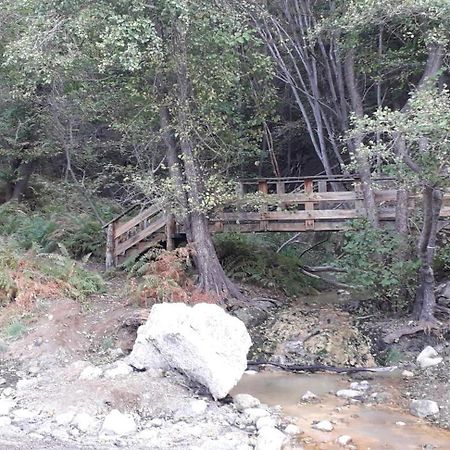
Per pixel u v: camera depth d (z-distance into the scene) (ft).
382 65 34.22
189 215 30.25
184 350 19.03
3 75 39.50
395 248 26.61
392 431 16.71
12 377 20.72
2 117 44.75
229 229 33.01
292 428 16.55
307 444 15.64
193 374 19.13
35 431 15.79
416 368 22.50
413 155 23.85
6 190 50.06
